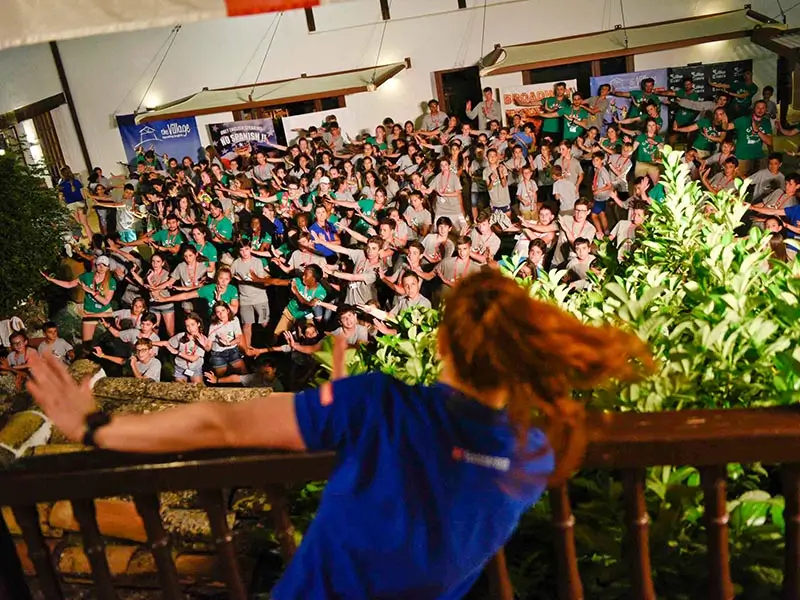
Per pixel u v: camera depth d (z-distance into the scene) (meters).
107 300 10.95
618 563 2.28
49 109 18.05
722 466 1.84
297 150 16.23
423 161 15.20
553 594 2.37
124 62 18.64
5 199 11.43
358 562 1.56
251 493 3.28
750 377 2.47
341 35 18.11
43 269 11.90
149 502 2.01
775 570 2.17
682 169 4.32
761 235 3.52
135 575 3.11
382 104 18.53
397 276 10.64
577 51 16.09
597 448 1.79
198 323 9.49
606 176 13.39
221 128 17.89
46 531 3.27
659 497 2.23
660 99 16.11
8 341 10.75
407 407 1.49
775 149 14.95
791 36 14.91
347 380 1.54
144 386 4.58
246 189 15.40
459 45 17.94
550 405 1.39
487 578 2.20
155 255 11.38
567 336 1.38
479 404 1.46
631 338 1.43
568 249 10.73
